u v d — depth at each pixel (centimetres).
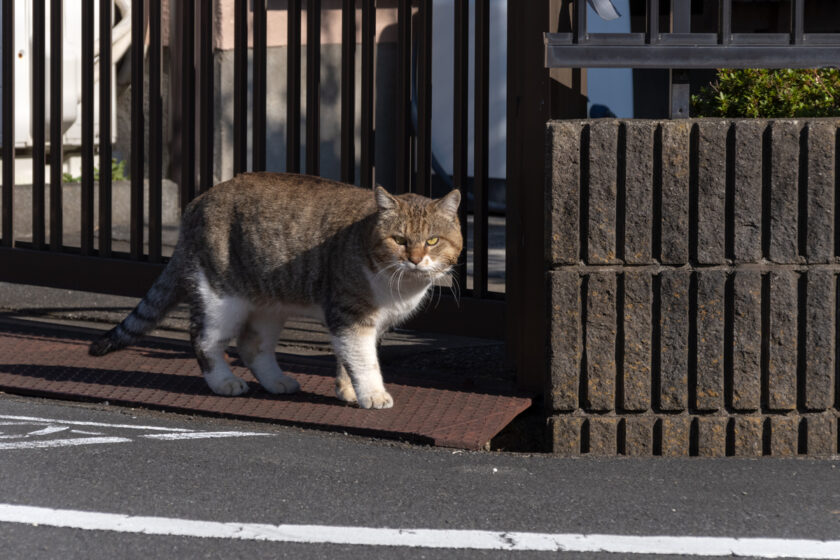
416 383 693
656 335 582
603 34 566
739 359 580
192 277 663
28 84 1200
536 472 521
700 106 678
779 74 652
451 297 731
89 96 840
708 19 1106
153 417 624
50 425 593
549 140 573
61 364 726
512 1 662
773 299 576
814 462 548
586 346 583
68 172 1316
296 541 425
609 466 535
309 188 661
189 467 513
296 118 780
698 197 569
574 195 575
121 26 1319
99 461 520
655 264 577
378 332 657
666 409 585
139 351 769
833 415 587
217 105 1305
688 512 461
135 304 973
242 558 409
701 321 577
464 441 568
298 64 775
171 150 1368
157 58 816
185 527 437
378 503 468
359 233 629
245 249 655
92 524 438
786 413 587
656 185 573
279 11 1310
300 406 639
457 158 720
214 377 666
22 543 419
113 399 650
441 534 433
